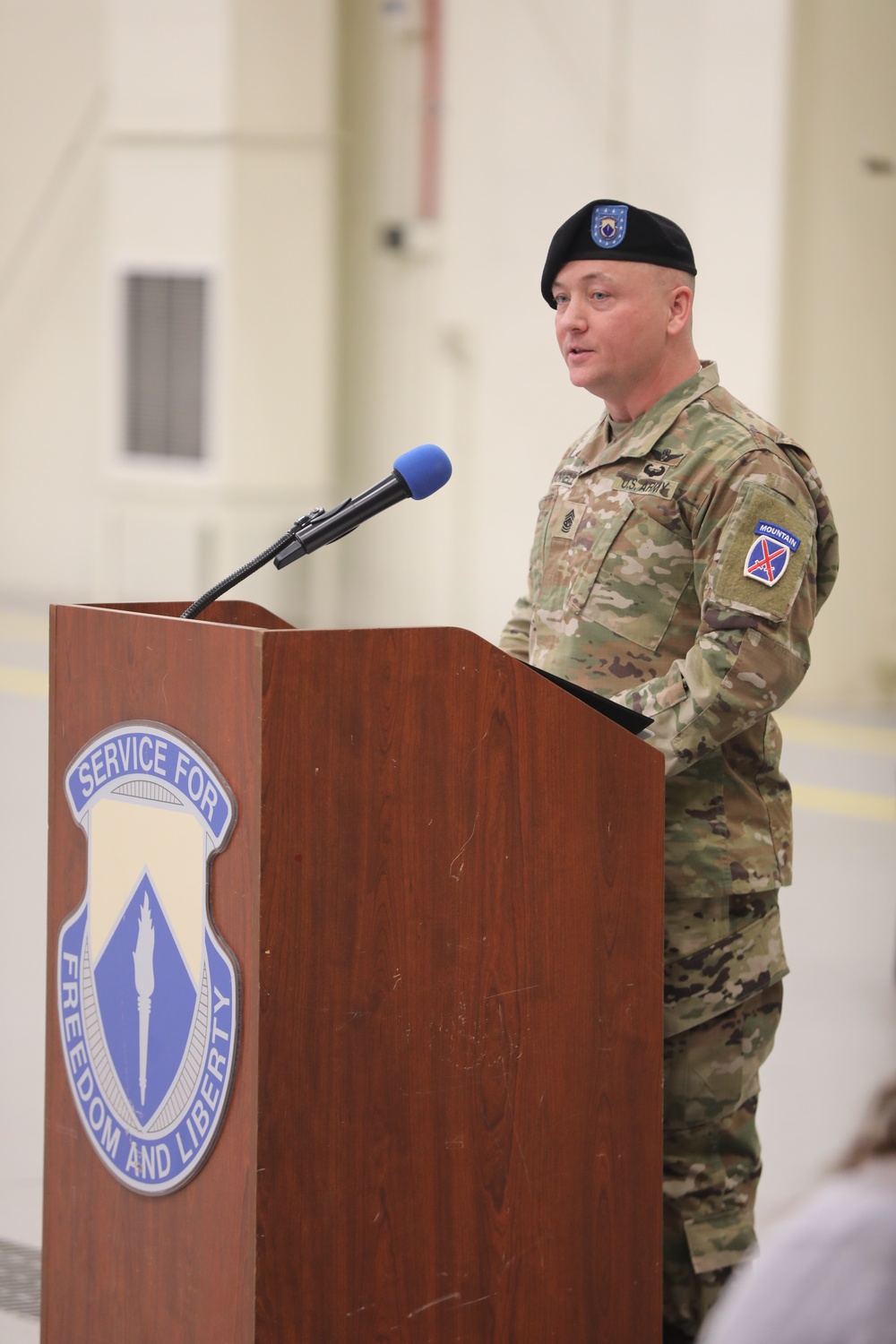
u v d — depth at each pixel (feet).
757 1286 9.47
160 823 16.19
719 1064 20.17
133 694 16.48
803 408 70.90
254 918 15.19
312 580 86.84
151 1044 16.39
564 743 17.11
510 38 79.20
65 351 92.79
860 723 69.10
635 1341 17.98
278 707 15.14
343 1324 15.85
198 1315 15.96
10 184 93.45
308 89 83.82
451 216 82.38
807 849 49.85
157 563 87.81
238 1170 15.46
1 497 96.17
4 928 41.73
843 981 38.52
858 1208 9.42
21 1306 23.24
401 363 84.84
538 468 80.89
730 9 70.33
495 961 16.72
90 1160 17.19
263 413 85.10
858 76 70.54
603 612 19.92
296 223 84.53
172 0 83.30
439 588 84.23
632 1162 17.88
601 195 76.54
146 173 85.25
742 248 70.54
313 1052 15.55
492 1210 16.83
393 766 15.90
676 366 20.39
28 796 54.85
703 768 19.85
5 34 92.43
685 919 19.83
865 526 72.79
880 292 72.23
